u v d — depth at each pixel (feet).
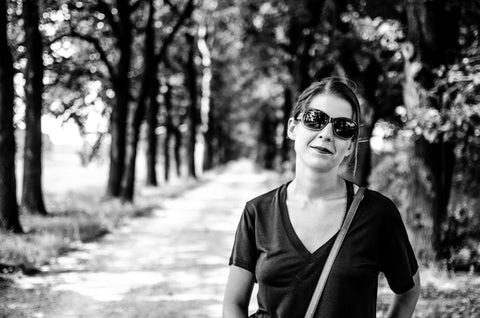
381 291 24.61
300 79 67.21
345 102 6.74
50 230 41.68
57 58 61.82
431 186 29.53
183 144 168.04
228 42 90.02
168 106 123.54
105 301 24.32
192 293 25.99
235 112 198.39
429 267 28.78
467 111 26.43
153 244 40.88
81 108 71.97
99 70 73.92
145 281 28.53
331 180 6.63
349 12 41.81
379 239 6.42
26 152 51.75
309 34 62.49
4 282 26.86
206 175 167.73
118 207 60.08
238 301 6.79
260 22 69.62
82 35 64.13
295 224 6.51
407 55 29.68
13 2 50.39
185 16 72.95
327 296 6.12
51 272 30.09
